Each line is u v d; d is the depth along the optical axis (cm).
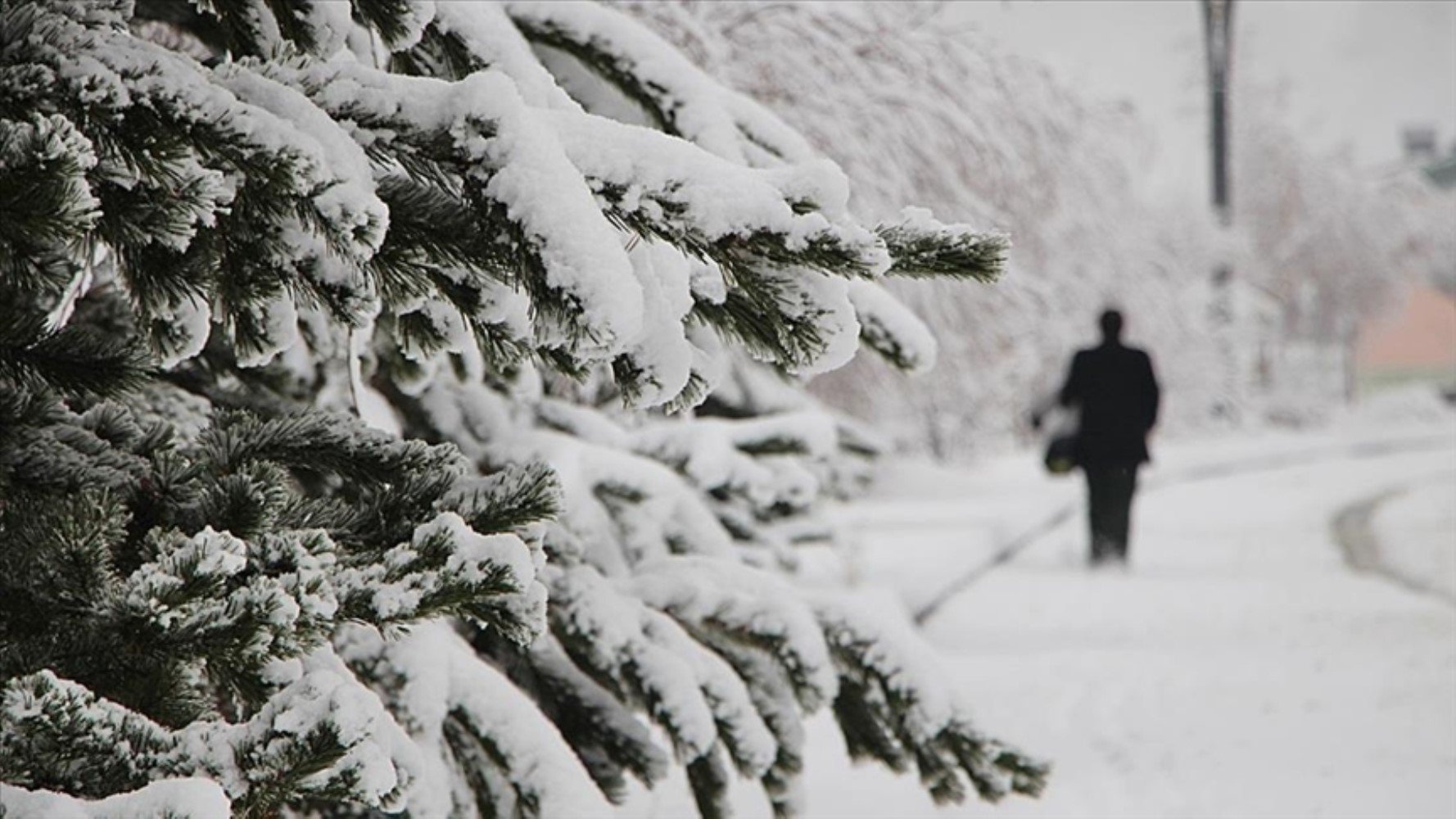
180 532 548
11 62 515
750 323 584
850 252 531
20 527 541
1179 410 8269
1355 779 1362
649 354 562
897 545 3519
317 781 501
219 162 519
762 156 911
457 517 566
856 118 2381
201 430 732
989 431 5838
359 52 813
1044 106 3309
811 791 1323
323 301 552
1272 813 1254
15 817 450
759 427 1206
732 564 1027
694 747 919
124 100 505
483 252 530
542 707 943
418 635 851
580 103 825
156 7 766
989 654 2131
